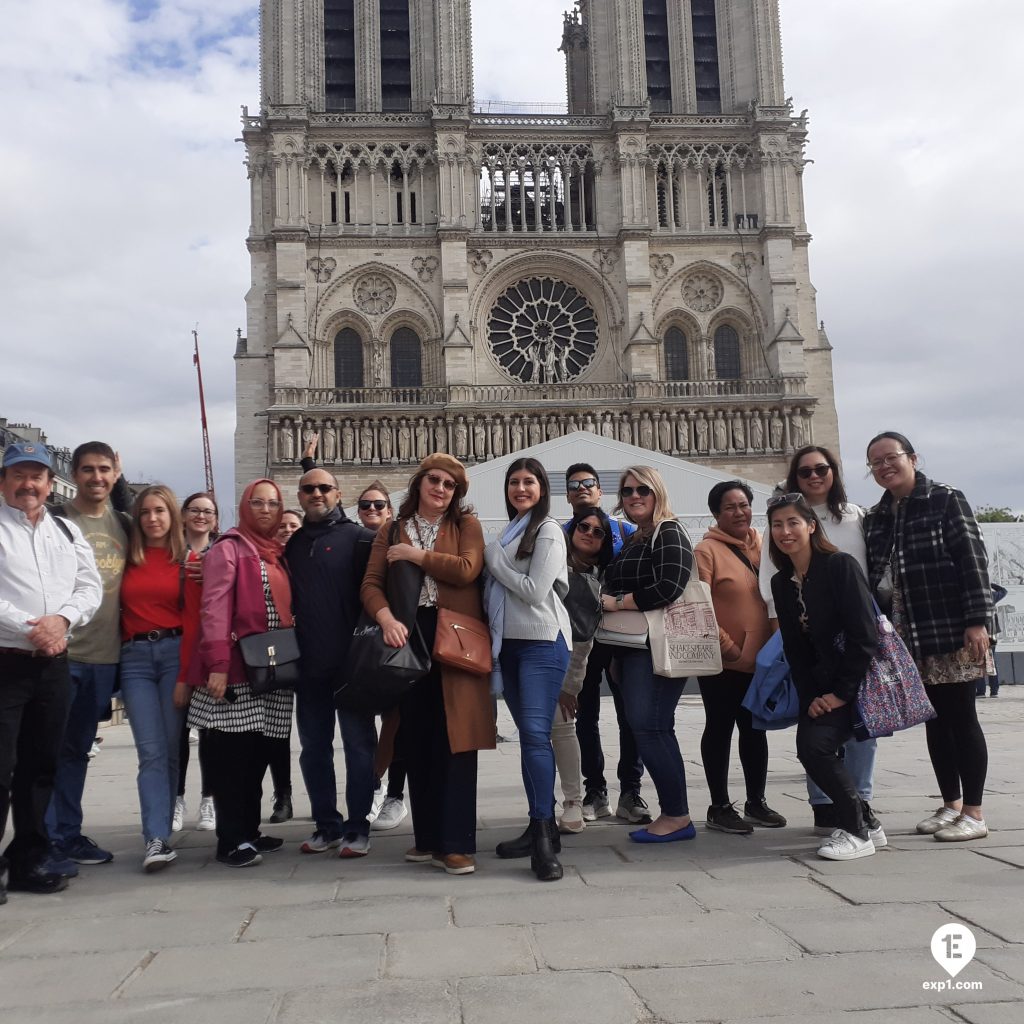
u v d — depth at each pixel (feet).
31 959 26.45
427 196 264.11
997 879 31.50
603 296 266.16
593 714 47.32
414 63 272.51
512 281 266.57
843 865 34.32
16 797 34.65
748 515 45.11
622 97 269.23
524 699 36.65
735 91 279.08
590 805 47.19
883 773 57.21
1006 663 147.64
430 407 247.09
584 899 30.81
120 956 26.43
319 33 269.03
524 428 250.98
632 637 39.91
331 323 256.32
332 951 26.17
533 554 36.88
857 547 42.83
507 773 61.98
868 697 36.35
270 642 38.06
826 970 23.67
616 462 178.70
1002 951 24.67
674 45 281.74
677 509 177.06
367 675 35.29
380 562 38.06
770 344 263.08
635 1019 21.17
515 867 35.88
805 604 37.24
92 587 37.09
